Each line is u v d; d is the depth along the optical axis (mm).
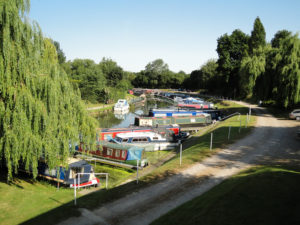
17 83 13305
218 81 97438
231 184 13172
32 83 13672
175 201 12414
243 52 77312
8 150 12773
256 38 79562
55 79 15453
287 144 23250
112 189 14414
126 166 23219
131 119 56969
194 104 69688
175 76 150125
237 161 18734
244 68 48656
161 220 10180
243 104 62938
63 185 17625
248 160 18828
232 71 78938
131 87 140500
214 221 9141
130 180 17469
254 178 13141
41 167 18531
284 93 38562
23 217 11352
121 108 65750
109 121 53938
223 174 16109
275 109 47781
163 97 108312
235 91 78125
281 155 19781
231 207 10023
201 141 27516
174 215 10445
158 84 163375
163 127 34781
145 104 91688
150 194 13367
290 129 30125
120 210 11570
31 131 13547
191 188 14031
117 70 92562
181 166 18031
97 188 17266
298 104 41500
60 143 15797
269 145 23078
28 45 13812
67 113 16516
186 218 9914
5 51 12305
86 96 72438
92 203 12398
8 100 12852
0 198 13539
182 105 71688
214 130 33156
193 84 132250
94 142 20141
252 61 45562
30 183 17203
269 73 43031
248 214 9172
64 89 16469
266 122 35344
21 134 12898
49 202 13430
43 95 14461
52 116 14766
